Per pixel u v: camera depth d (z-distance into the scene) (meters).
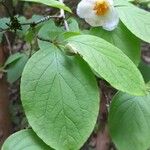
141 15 0.20
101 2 0.20
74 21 0.22
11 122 0.33
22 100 0.17
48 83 0.17
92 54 0.17
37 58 0.18
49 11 0.38
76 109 0.17
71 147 0.17
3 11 0.30
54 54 0.18
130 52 0.20
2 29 0.23
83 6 0.20
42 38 0.20
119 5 0.20
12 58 0.26
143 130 0.19
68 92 0.17
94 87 0.18
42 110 0.17
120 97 0.20
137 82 0.17
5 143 0.18
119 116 0.19
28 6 0.38
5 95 0.32
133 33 0.19
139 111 0.20
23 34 0.24
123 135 0.19
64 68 0.18
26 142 0.18
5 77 0.31
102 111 0.28
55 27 0.22
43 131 0.17
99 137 0.30
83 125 0.17
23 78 0.17
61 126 0.17
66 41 0.18
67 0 0.32
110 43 0.19
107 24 0.20
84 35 0.18
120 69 0.17
